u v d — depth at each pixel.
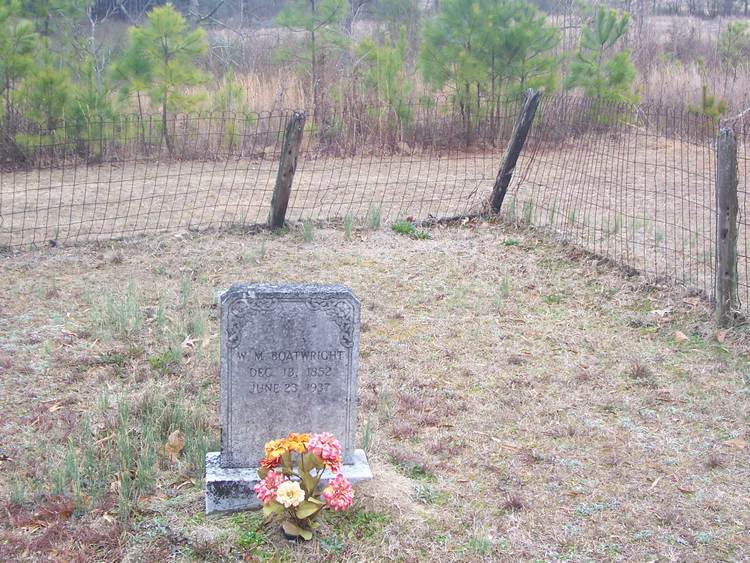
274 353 4.45
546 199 11.20
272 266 8.52
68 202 11.06
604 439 5.26
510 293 7.88
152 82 14.38
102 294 7.64
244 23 29.09
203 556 4.10
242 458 4.54
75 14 18.02
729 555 4.12
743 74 19.16
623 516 4.44
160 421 5.29
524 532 4.30
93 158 14.12
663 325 7.05
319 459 4.18
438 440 5.21
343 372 4.54
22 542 4.18
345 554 4.11
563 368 6.31
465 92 15.49
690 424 5.45
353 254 8.98
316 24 16.38
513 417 5.53
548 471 4.89
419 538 4.23
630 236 9.45
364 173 13.27
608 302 7.61
